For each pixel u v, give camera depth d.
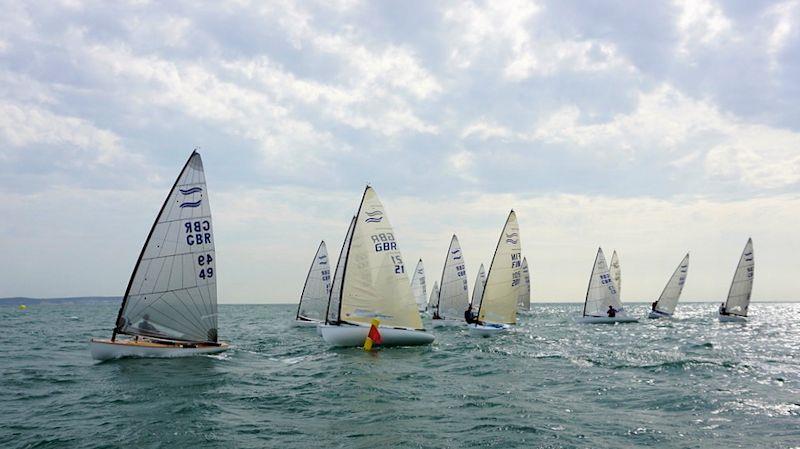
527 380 17.98
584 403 14.38
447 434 11.23
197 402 13.93
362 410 13.38
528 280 71.25
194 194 21.55
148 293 20.81
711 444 10.58
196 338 21.88
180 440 10.72
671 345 29.98
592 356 24.42
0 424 11.94
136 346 20.91
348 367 20.30
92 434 11.12
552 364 21.72
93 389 15.74
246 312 108.25
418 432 11.36
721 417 12.80
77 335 38.00
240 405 13.81
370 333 25.70
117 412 12.96
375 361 22.11
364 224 26.66
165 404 13.76
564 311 102.44
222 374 18.23
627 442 10.71
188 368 19.30
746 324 51.81
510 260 35.50
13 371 19.11
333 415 12.87
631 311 100.56
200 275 21.72
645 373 19.44
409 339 26.75
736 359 23.45
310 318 45.03
